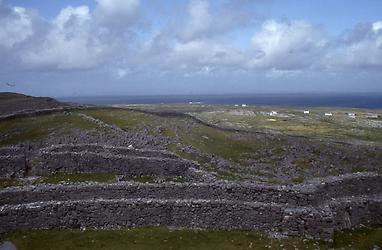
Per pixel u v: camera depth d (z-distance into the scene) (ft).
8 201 103.65
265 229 95.71
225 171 169.17
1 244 86.02
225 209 97.14
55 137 190.80
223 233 94.07
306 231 92.17
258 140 224.12
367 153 219.61
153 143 192.75
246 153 203.00
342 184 115.03
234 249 86.02
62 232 92.63
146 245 87.10
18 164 138.72
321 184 109.91
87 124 211.41
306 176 176.65
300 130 488.85
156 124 226.17
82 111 245.04
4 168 137.39
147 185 109.50
